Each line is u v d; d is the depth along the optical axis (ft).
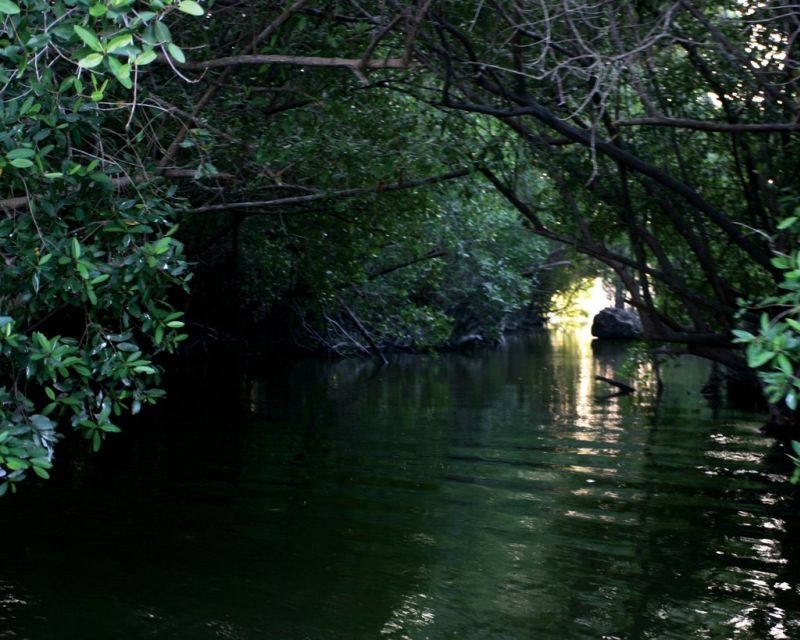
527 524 25.39
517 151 35.63
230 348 80.59
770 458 35.12
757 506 27.66
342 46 31.12
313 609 18.86
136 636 17.43
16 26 14.73
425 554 22.52
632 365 51.37
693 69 34.04
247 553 22.34
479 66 31.01
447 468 32.60
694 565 21.99
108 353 16.03
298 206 47.47
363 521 25.36
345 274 60.08
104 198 16.35
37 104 14.76
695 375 69.26
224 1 29.89
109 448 35.06
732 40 31.50
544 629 18.02
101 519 25.07
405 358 84.79
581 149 35.60
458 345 98.78
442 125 35.96
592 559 22.35
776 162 32.91
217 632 17.66
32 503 26.61
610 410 48.60
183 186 39.29
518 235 84.89
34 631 17.58
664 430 41.68
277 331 84.79
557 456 35.14
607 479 31.14
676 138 36.32
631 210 34.88
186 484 29.35
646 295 35.58
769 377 12.96
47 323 39.78
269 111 32.71
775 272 30.48
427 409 48.21
